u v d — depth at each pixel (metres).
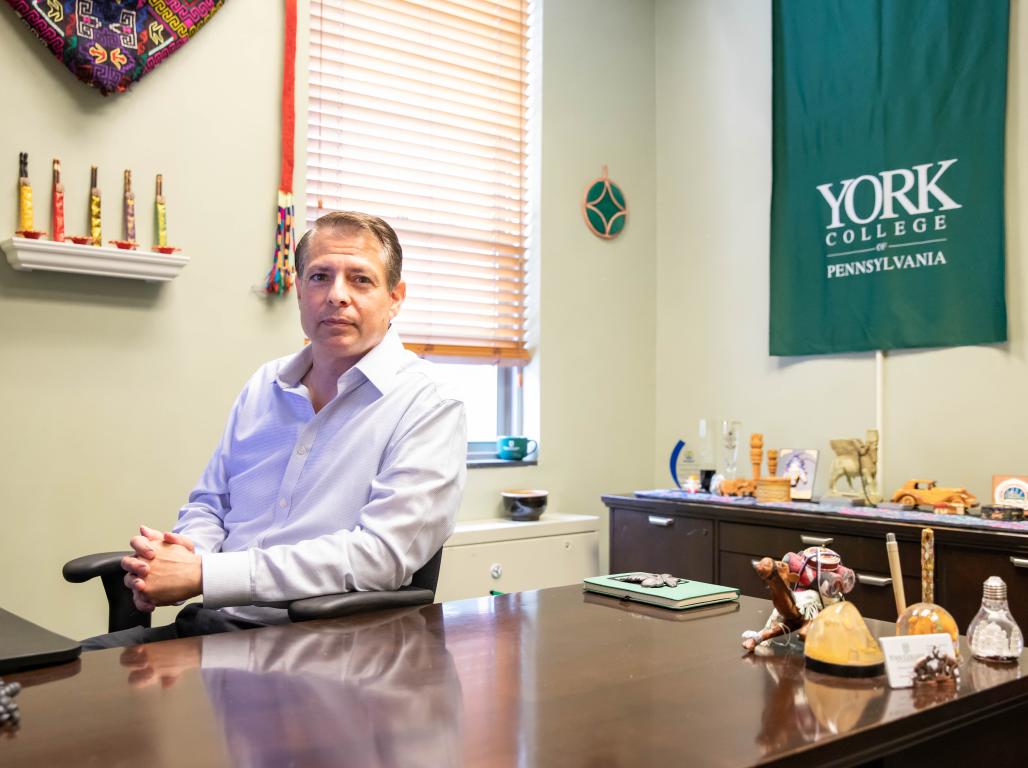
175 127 2.57
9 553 2.29
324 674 1.03
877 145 3.14
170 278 2.47
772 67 3.46
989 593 1.15
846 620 1.06
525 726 0.85
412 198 3.36
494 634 1.24
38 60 2.36
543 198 3.60
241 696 0.95
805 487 3.00
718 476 3.25
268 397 1.87
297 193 2.80
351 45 3.19
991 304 2.85
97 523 2.42
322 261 1.76
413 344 3.30
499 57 3.58
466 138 3.50
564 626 1.29
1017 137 2.84
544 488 3.58
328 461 1.72
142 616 1.77
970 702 0.96
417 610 1.41
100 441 2.43
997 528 2.29
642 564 3.21
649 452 3.91
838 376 3.27
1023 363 2.80
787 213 3.40
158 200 2.51
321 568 1.50
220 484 1.90
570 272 3.67
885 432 3.12
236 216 2.67
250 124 2.71
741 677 1.03
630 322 3.86
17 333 2.31
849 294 3.20
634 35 3.92
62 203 2.36
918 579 2.43
